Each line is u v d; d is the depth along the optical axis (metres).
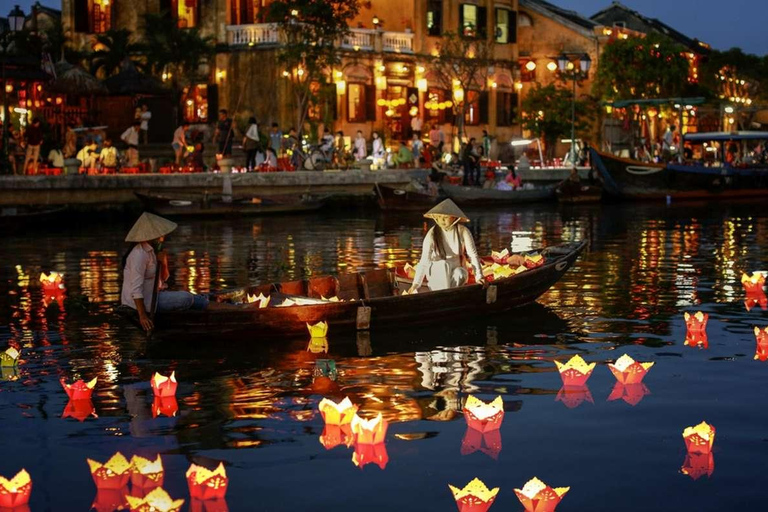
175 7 43.88
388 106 47.09
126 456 7.23
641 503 6.26
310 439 7.55
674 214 32.91
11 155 30.16
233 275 17.50
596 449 7.24
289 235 25.56
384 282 12.89
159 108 37.59
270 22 39.00
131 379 9.51
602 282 15.65
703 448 7.05
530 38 55.12
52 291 14.70
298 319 11.02
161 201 29.83
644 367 9.02
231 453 7.25
